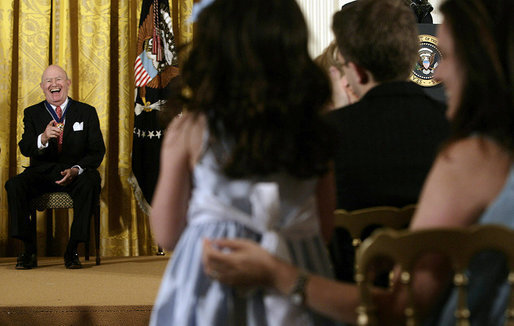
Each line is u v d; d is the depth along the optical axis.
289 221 1.45
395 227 1.84
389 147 1.97
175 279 1.46
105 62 7.96
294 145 1.41
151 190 7.42
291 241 1.46
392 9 2.01
